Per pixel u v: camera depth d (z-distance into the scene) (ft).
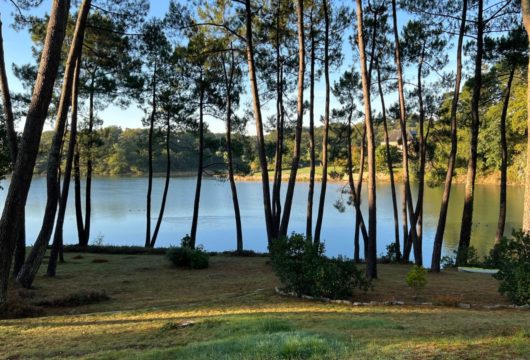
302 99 46.14
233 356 14.01
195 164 283.59
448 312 22.90
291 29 55.72
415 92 59.88
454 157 45.47
